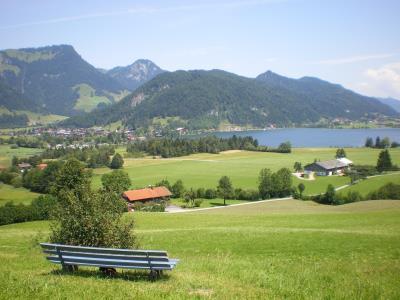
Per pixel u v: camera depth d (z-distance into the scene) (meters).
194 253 30.11
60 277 16.09
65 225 20.95
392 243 31.95
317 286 16.02
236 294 14.07
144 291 13.92
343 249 29.75
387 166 161.62
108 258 15.87
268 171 125.75
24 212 78.31
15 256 26.55
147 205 111.31
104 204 21.38
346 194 113.44
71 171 83.19
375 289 15.64
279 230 42.19
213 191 126.19
